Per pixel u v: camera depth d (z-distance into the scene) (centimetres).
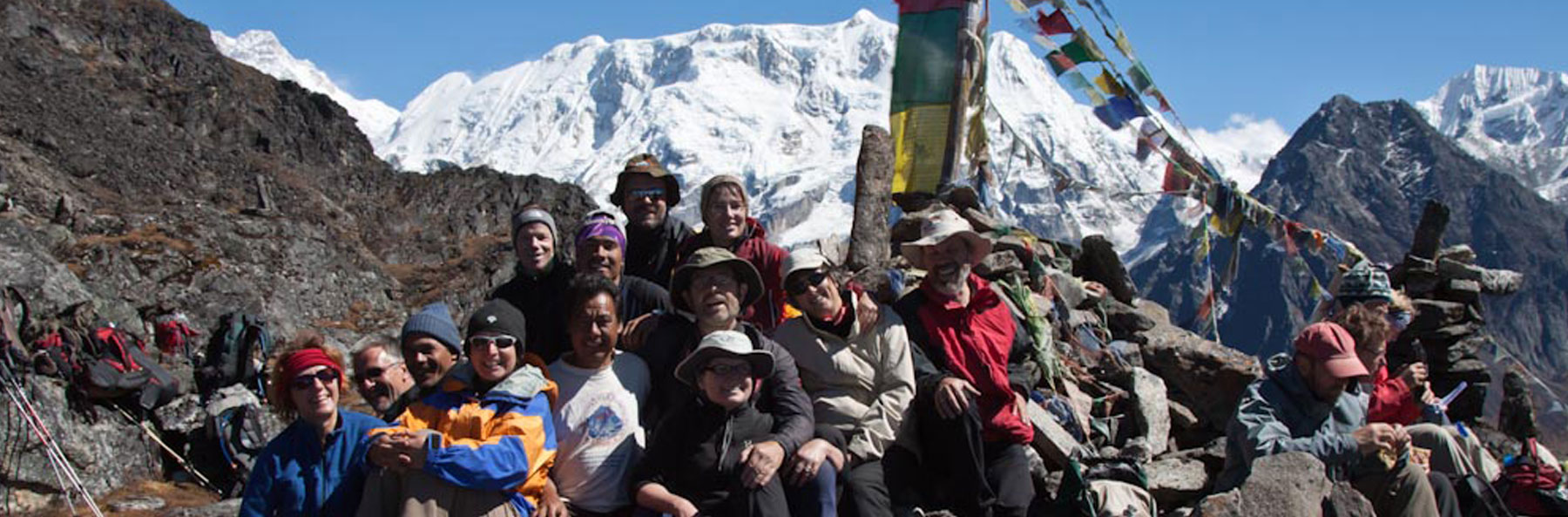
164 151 6925
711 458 716
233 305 3247
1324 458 810
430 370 746
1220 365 1127
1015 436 830
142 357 1463
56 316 1603
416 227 8062
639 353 784
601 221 846
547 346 815
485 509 682
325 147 8725
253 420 1434
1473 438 959
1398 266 1603
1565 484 922
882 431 786
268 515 705
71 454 1302
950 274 841
